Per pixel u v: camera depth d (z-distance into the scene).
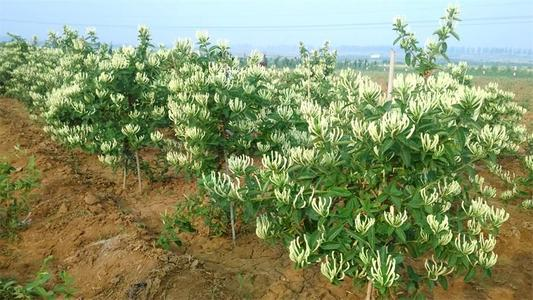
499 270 5.64
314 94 9.47
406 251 4.32
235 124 5.75
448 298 4.96
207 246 5.98
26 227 6.09
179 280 4.58
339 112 4.14
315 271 5.28
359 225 3.42
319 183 3.65
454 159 3.54
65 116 8.15
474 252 3.94
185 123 5.73
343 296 4.81
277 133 5.54
